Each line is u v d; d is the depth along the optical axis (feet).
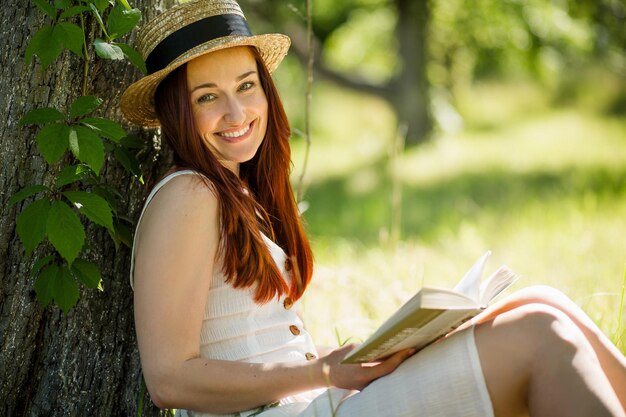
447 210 37.01
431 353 8.79
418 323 8.19
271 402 9.32
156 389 9.15
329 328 15.42
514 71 69.21
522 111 77.51
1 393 10.38
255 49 10.61
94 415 10.86
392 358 9.04
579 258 19.56
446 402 8.57
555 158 49.90
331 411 9.05
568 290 16.15
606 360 9.16
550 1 56.29
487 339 8.59
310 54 14.47
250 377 9.09
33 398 10.60
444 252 24.03
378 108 84.33
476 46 61.62
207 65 10.11
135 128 11.17
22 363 10.48
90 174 10.59
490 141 60.95
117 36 10.36
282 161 11.07
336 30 75.36
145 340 9.19
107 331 10.89
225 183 9.81
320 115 80.18
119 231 10.75
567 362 8.27
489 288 9.33
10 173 10.25
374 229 35.06
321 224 36.96
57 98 10.36
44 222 9.43
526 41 58.70
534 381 8.38
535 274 19.10
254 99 10.46
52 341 10.61
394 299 15.72
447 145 60.95
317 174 53.52
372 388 8.91
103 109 10.78
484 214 33.27
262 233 10.36
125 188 11.06
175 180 9.60
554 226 26.96
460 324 8.83
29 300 10.39
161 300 9.17
